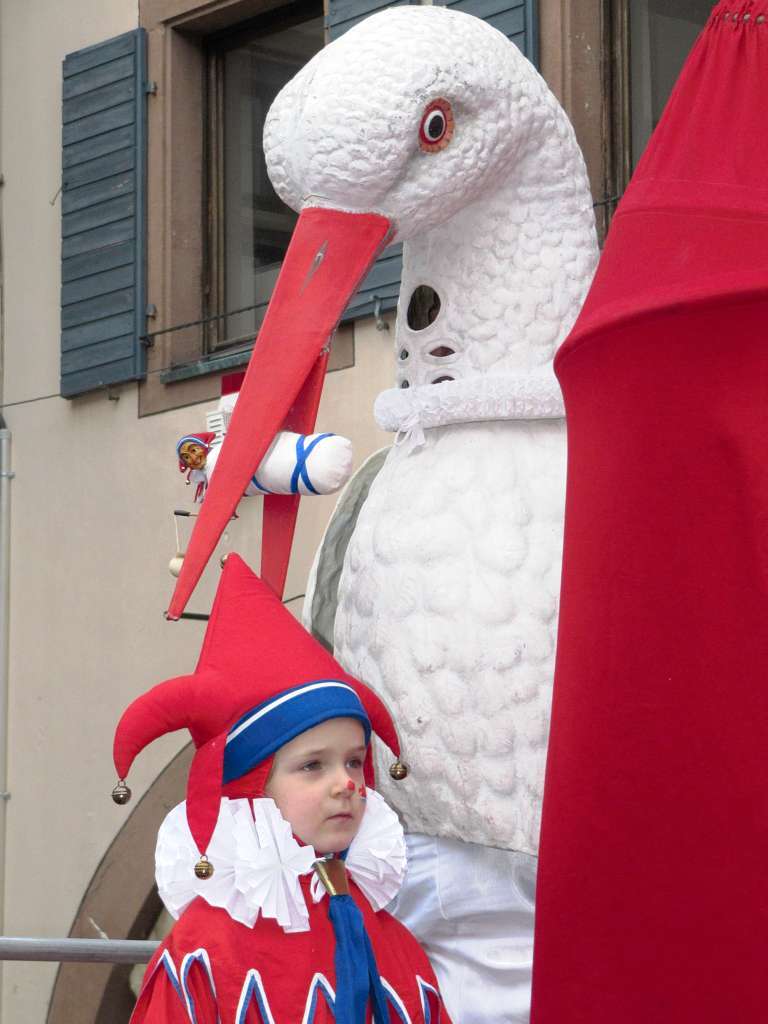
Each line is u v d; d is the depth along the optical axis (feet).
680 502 10.59
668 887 10.51
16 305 43.52
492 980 12.30
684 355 10.61
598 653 10.77
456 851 12.35
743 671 10.38
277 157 13.17
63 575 42.04
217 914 11.71
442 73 12.73
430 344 13.34
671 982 10.51
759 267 10.47
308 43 38.83
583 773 10.77
